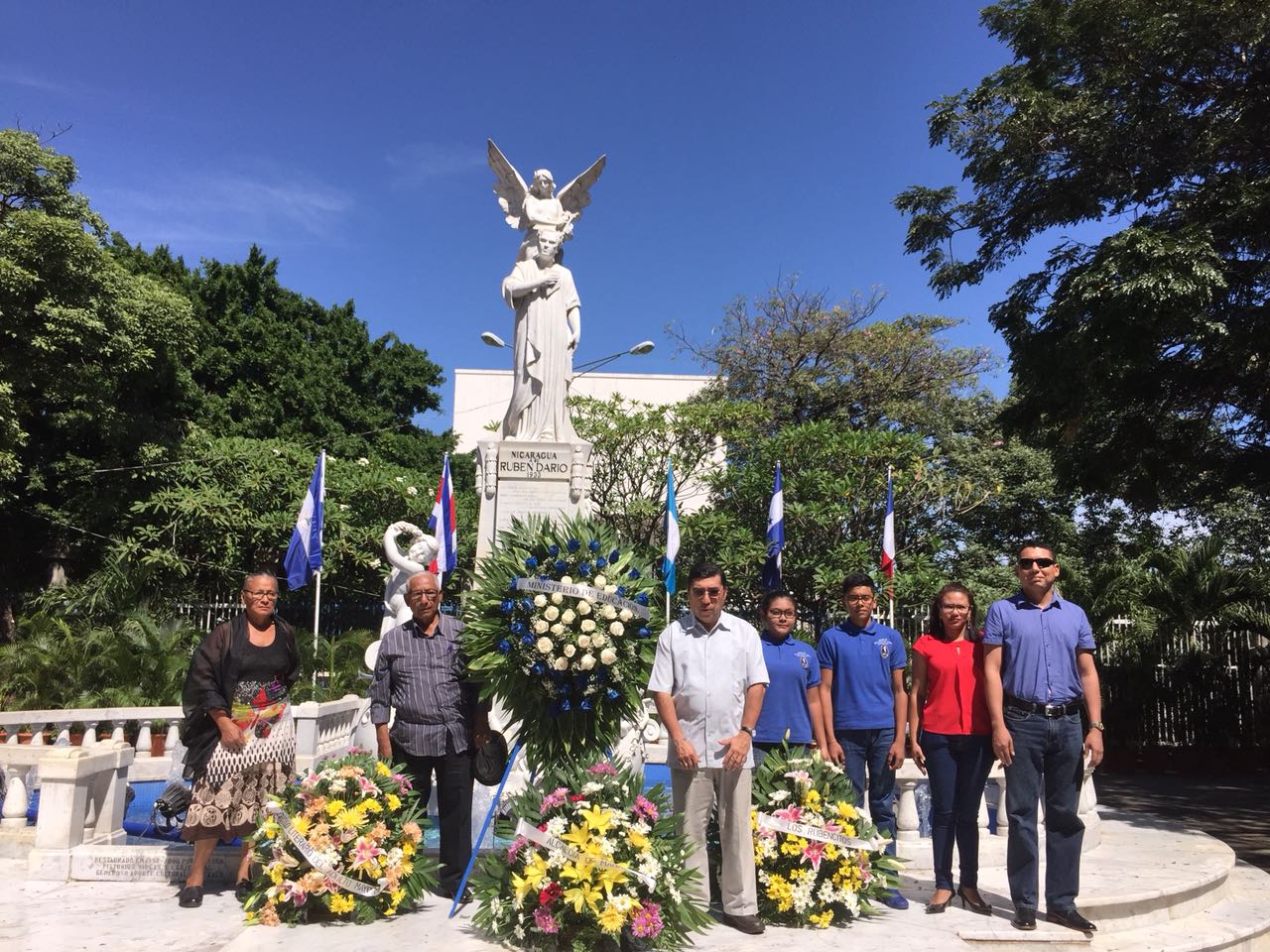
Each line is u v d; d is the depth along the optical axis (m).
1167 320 10.70
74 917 5.11
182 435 21.92
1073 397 12.25
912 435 20.44
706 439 21.84
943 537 24.38
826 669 6.01
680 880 4.72
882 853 5.51
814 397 28.72
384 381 29.88
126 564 19.78
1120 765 15.34
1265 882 7.72
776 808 5.31
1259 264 11.71
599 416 22.22
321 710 11.25
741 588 19.19
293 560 16.11
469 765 5.42
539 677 5.08
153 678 13.77
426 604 5.45
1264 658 15.48
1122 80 12.33
